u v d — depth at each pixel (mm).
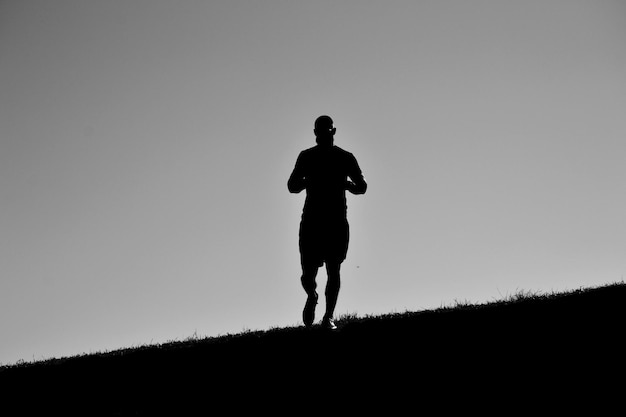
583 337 10359
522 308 11625
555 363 9727
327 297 11375
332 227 11148
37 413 9820
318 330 11383
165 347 11922
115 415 9398
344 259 11383
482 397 9047
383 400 9156
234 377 10164
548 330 10672
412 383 9516
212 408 9328
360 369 9984
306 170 11375
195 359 10953
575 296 12047
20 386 10977
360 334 11039
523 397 8977
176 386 10141
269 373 10148
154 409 9469
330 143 11469
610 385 9086
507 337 10570
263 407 9234
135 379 10578
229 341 11539
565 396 8914
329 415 8898
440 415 8703
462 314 11578
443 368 9836
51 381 11000
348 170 11383
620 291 12117
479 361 9953
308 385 9703
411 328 11109
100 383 10633
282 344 10977
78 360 11906
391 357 10242
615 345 10047
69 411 9742
